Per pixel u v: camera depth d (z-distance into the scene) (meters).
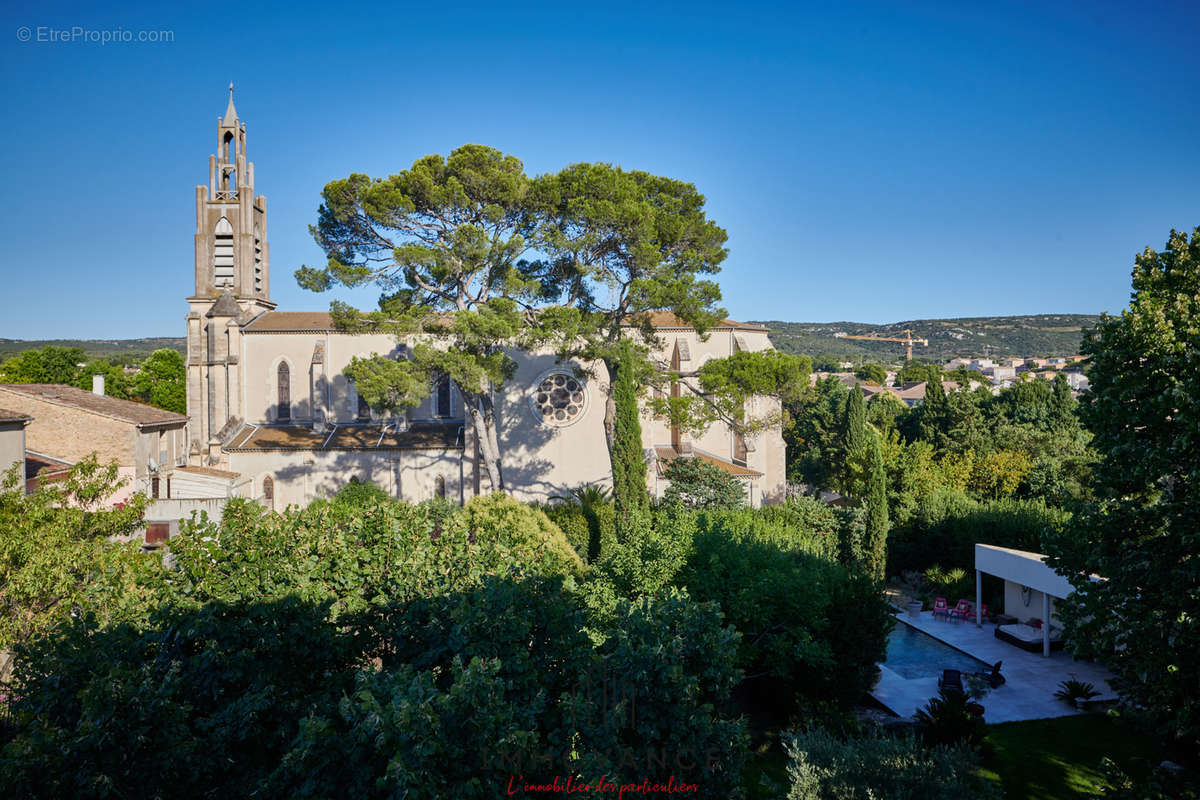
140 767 9.53
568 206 34.72
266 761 10.98
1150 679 13.39
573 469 43.94
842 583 23.11
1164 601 13.29
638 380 37.97
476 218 35.22
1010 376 180.38
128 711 9.50
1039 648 28.02
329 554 14.18
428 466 43.84
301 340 47.09
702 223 36.50
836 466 63.03
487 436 38.47
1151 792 12.39
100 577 14.77
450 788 9.07
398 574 14.09
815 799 12.28
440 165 34.22
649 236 34.16
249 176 50.75
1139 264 16.17
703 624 11.75
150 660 11.45
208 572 13.16
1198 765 14.17
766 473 46.50
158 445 40.09
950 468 48.34
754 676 21.22
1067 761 18.88
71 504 31.66
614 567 20.16
